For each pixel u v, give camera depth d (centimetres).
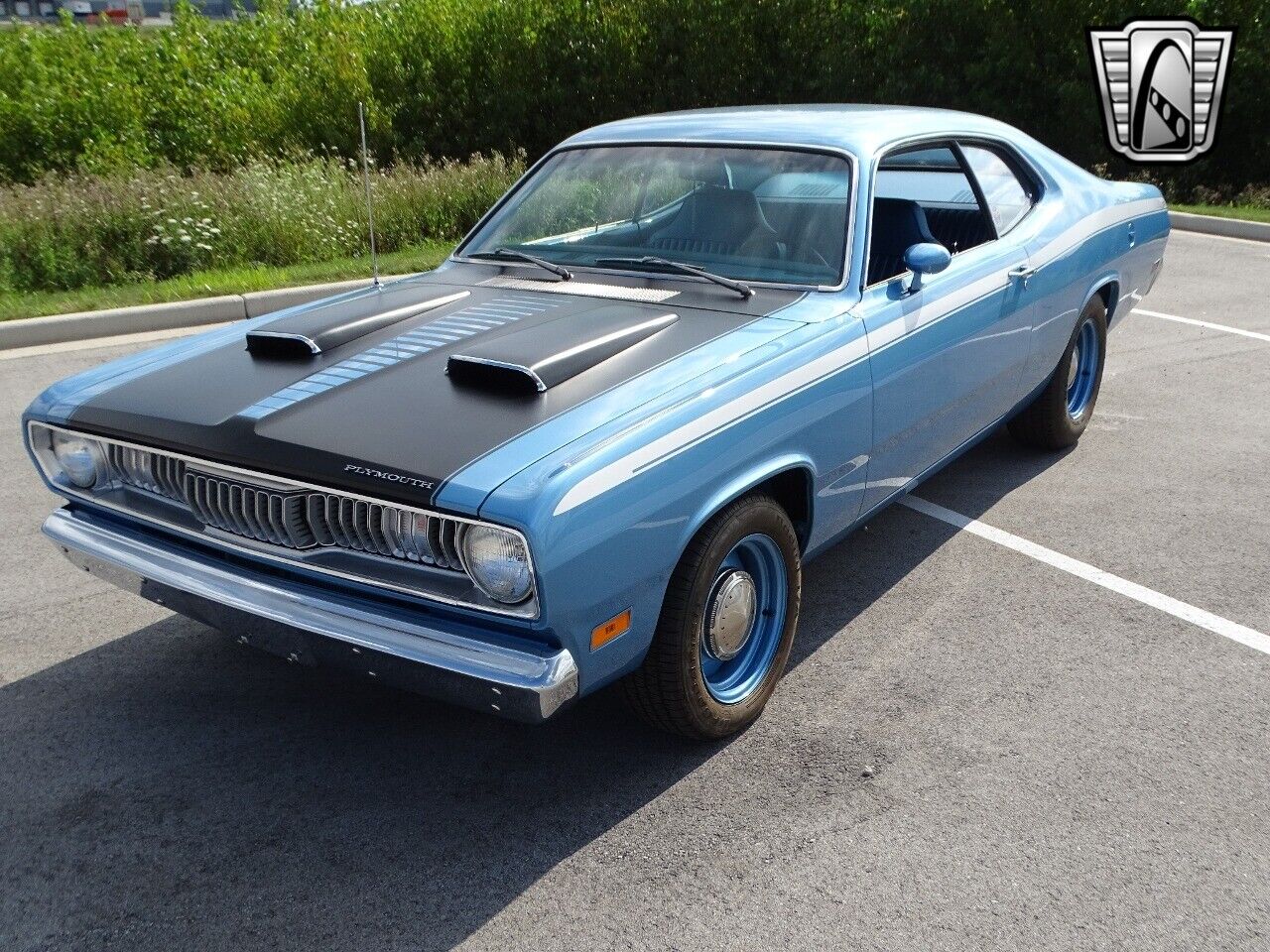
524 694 252
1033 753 324
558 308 355
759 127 412
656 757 325
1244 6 1513
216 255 1076
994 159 473
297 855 286
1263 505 499
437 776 318
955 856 282
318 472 264
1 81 1529
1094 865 278
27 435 331
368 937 258
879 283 374
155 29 1956
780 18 1725
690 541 297
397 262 1028
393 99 1653
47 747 333
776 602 340
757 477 309
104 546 317
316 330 336
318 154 1518
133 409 307
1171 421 612
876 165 386
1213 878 274
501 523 244
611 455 265
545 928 260
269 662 383
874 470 377
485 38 1677
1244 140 1572
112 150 1380
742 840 289
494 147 1672
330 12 1720
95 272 1014
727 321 340
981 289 420
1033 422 542
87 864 284
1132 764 319
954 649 383
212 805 306
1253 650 380
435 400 290
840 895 269
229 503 285
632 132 436
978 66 1631
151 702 357
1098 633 392
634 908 266
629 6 1711
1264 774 314
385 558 270
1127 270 561
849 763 321
